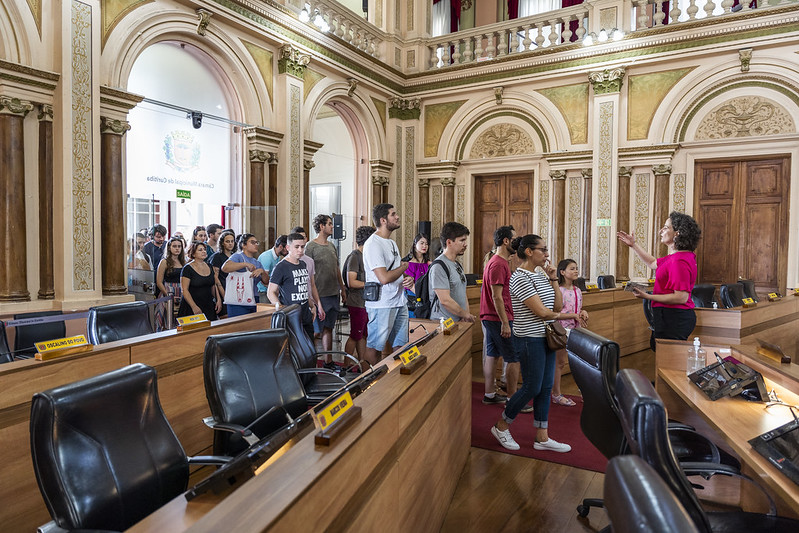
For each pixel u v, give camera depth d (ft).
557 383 13.34
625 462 2.78
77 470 4.29
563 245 26.50
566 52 25.43
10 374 6.40
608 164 24.77
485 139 28.68
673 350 9.42
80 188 14.74
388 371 6.15
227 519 2.81
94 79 14.97
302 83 22.95
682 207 23.90
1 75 13.26
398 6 29.58
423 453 6.14
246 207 18.84
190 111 18.90
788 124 21.65
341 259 28.43
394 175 29.84
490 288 11.56
